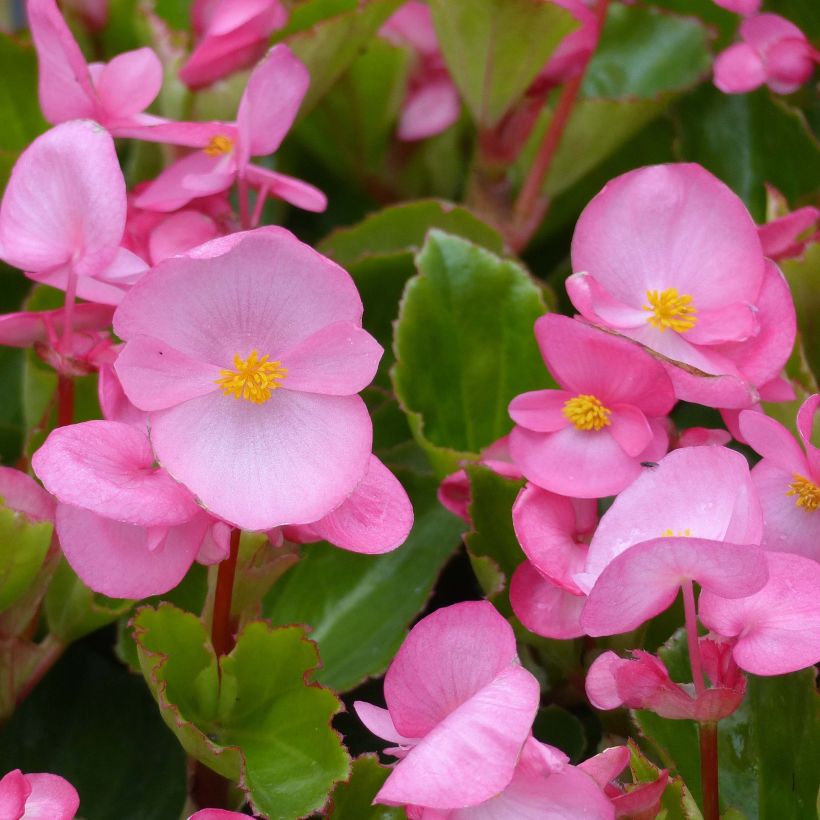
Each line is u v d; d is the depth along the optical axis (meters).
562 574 0.51
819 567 0.50
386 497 0.50
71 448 0.49
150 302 0.49
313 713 0.52
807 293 0.57
